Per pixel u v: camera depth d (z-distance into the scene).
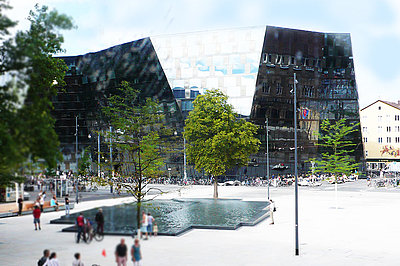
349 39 86.62
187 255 17.42
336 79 87.88
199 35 84.31
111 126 21.53
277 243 21.69
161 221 21.50
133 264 9.73
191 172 83.25
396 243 21.84
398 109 127.56
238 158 47.91
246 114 84.44
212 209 35.78
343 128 41.06
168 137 22.28
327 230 26.23
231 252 19.09
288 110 86.62
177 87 84.12
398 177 86.88
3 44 7.86
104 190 57.09
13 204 35.47
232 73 84.31
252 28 83.19
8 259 16.05
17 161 7.71
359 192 60.31
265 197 51.34
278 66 84.56
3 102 7.80
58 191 46.03
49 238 17.97
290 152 87.44
